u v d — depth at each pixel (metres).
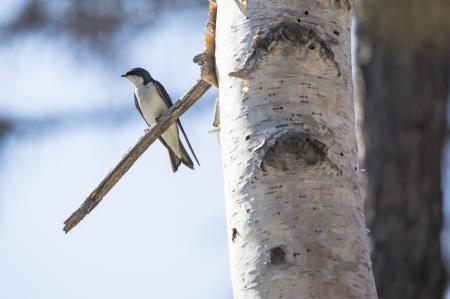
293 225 4.68
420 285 12.77
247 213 4.78
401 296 12.71
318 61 5.06
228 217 4.91
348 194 4.83
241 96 5.04
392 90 13.55
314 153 4.80
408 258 12.85
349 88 5.16
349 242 4.71
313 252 4.63
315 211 4.71
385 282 12.79
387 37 8.91
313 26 5.12
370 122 13.66
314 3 5.19
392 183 13.23
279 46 5.04
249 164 4.85
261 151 4.83
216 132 6.43
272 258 4.63
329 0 5.23
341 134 4.97
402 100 13.52
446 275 13.00
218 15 5.45
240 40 5.15
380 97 13.62
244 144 4.92
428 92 13.49
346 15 5.31
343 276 4.62
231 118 5.04
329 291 4.57
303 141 4.80
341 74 5.11
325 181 4.79
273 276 4.61
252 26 5.15
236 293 4.75
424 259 12.86
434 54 13.41
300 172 4.77
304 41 5.05
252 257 4.70
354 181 4.91
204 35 5.79
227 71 5.16
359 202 4.89
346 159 4.92
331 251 4.65
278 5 5.16
